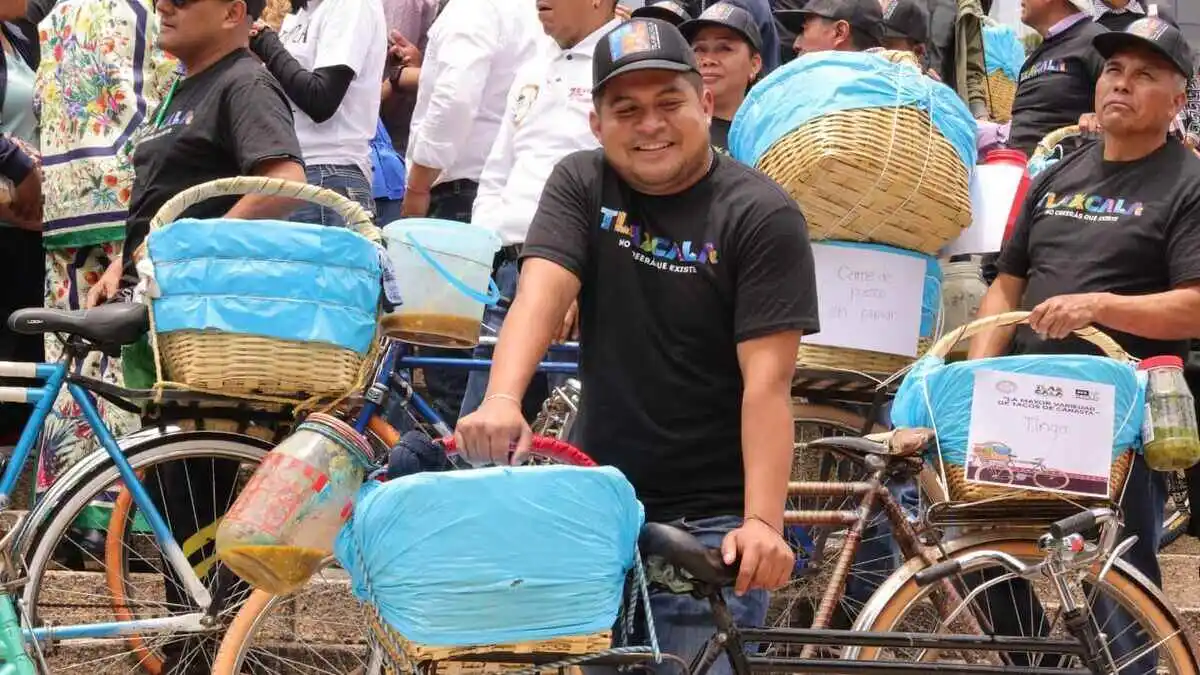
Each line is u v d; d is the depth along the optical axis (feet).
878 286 14.32
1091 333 12.96
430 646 7.45
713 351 9.55
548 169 16.05
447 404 17.84
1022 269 14.65
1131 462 12.87
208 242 12.09
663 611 9.59
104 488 12.91
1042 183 14.52
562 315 9.48
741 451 9.77
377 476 11.82
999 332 14.51
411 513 7.41
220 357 12.20
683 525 9.59
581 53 16.22
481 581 7.43
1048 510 12.59
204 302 12.10
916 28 18.08
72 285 16.66
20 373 12.76
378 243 12.60
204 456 13.12
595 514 7.71
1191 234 13.41
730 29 16.34
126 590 13.61
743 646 9.20
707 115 9.64
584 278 9.78
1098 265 13.76
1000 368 12.37
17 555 12.46
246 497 8.36
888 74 14.05
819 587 14.17
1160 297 13.07
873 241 14.37
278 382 12.29
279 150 13.46
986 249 15.01
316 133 17.01
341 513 8.49
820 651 11.82
